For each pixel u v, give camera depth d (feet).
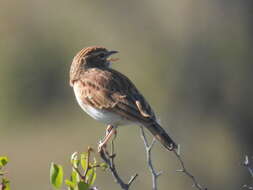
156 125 30.83
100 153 27.81
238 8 75.15
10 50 88.07
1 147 86.74
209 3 76.54
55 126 88.89
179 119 75.77
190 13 77.10
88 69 34.78
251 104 74.33
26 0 88.17
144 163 75.66
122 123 32.07
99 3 83.10
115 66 79.97
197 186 27.84
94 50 35.53
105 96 32.45
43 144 86.99
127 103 31.86
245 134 74.49
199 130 75.15
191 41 76.95
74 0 85.51
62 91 89.20
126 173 76.64
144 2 79.82
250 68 74.23
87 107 33.30
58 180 27.27
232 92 74.90
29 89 88.58
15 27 88.33
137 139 78.18
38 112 88.58
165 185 72.90
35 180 82.23
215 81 75.20
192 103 75.82
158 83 78.28
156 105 77.25
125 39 81.05
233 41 75.10
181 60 77.20
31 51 88.17
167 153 72.79
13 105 88.53
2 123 88.38
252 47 74.84
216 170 74.54
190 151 74.74
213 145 75.25
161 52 78.84
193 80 75.61
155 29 79.36
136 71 78.95
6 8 87.97
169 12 79.00
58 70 88.74
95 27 83.92
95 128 88.12
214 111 75.25
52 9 87.20
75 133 87.56
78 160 27.35
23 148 86.33
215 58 75.20
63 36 87.35
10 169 83.20
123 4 81.00
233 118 74.38
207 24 76.28
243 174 74.43
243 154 74.38
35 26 88.02
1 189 27.81
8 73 88.22
